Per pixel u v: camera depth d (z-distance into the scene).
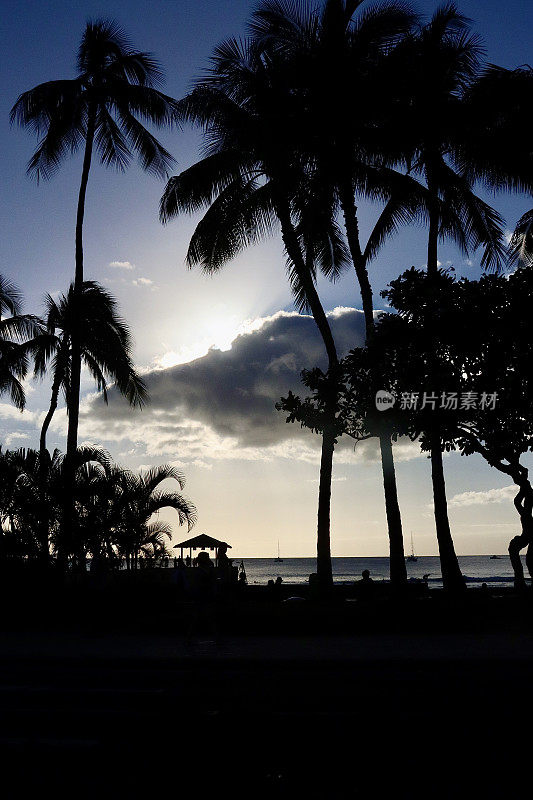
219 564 27.41
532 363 19.78
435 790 6.26
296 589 28.66
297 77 25.34
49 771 6.93
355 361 21.50
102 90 32.34
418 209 29.08
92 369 36.81
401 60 25.34
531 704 9.99
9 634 20.83
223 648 17.00
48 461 26.31
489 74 26.53
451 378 20.27
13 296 39.50
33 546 25.17
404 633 20.06
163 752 7.61
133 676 13.37
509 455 20.66
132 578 26.06
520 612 20.58
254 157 27.61
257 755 7.45
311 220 26.94
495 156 26.98
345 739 8.09
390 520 24.47
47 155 32.31
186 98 27.30
